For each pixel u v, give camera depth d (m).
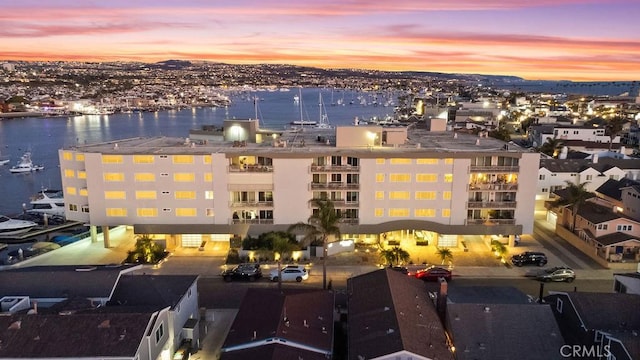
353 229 68.19
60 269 48.12
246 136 82.25
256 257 66.00
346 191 67.62
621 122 179.62
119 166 67.25
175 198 68.06
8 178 150.88
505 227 67.81
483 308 40.78
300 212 68.31
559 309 44.81
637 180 83.81
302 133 90.38
